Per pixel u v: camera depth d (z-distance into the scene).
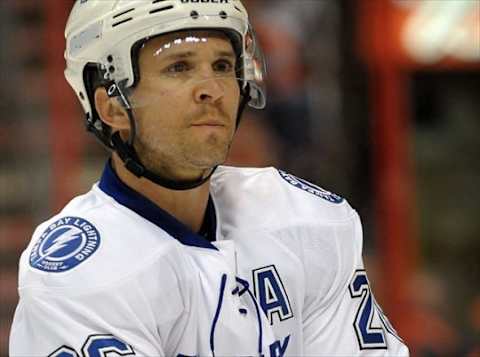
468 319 14.74
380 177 14.16
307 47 18.00
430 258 15.62
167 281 5.21
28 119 17.81
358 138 16.78
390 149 13.81
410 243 14.73
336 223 5.92
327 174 17.58
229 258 5.50
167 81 5.28
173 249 5.33
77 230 5.36
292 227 5.77
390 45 13.34
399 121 13.74
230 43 5.43
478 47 13.16
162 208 5.55
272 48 17.81
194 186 5.51
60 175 15.79
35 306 5.09
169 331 5.23
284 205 5.91
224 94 5.32
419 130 15.27
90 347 4.96
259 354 5.42
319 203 6.02
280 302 5.56
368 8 13.47
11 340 5.27
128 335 5.03
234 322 5.34
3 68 18.08
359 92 16.52
